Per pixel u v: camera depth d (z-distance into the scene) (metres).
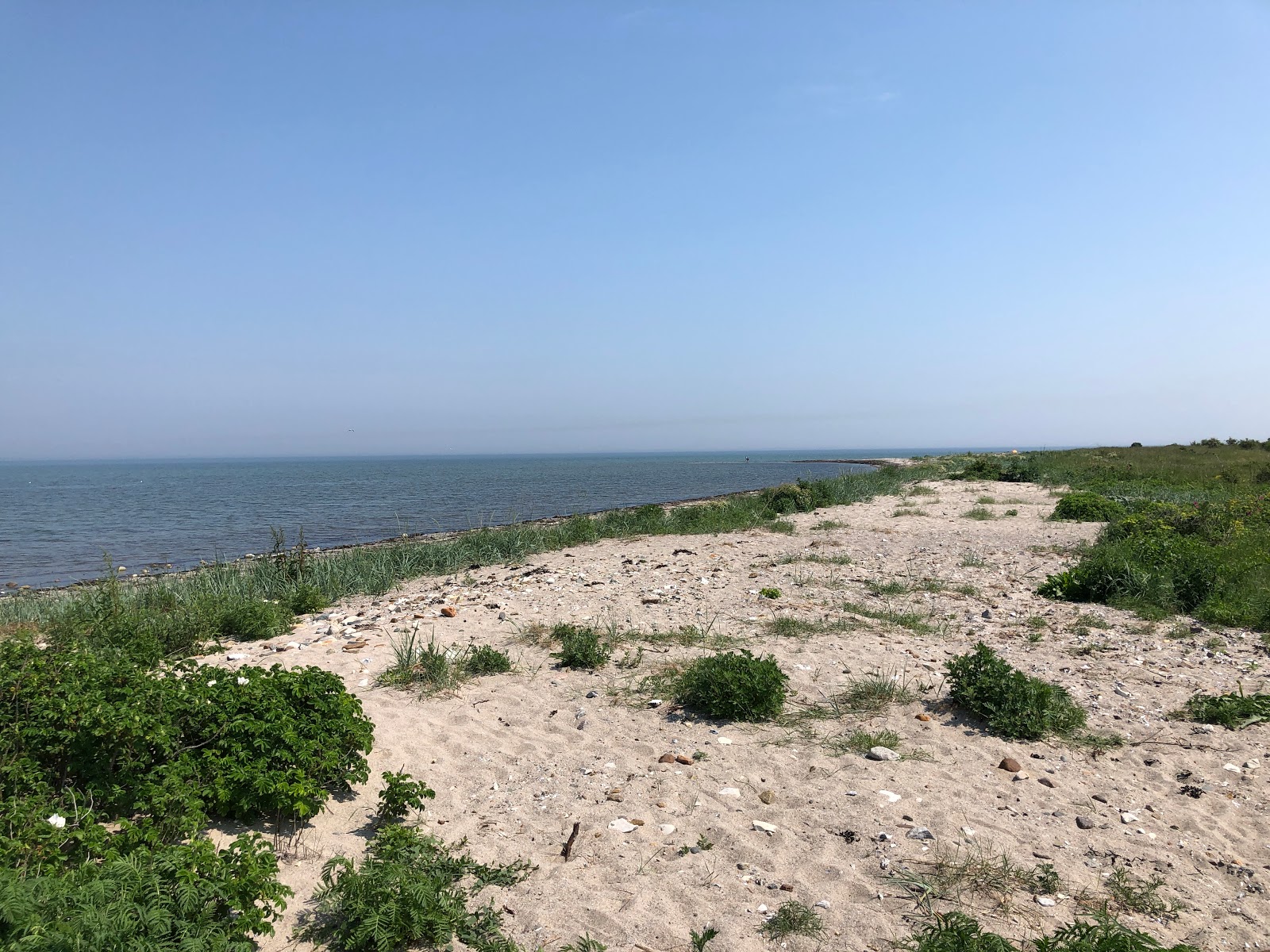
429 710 6.81
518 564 15.95
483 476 84.88
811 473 85.50
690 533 19.83
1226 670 7.66
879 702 6.75
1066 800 5.06
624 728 6.36
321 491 56.25
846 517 22.22
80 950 2.76
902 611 10.29
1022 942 3.55
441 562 16.30
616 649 8.53
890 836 4.56
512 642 8.95
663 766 5.64
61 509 41.91
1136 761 5.66
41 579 19.53
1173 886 4.04
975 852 4.38
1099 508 20.09
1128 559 11.55
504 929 3.75
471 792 5.32
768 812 4.93
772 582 12.40
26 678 4.68
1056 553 14.84
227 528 30.09
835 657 8.05
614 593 11.73
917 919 3.75
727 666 6.74
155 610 10.33
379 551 17.17
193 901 3.16
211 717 4.90
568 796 5.22
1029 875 4.12
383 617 10.65
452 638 9.19
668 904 3.94
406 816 4.89
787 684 7.25
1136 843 4.50
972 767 5.54
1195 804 5.00
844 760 5.65
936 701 6.74
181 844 3.90
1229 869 4.23
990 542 16.67
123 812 4.39
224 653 8.81
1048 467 37.44
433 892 3.65
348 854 4.41
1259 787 5.19
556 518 31.00
